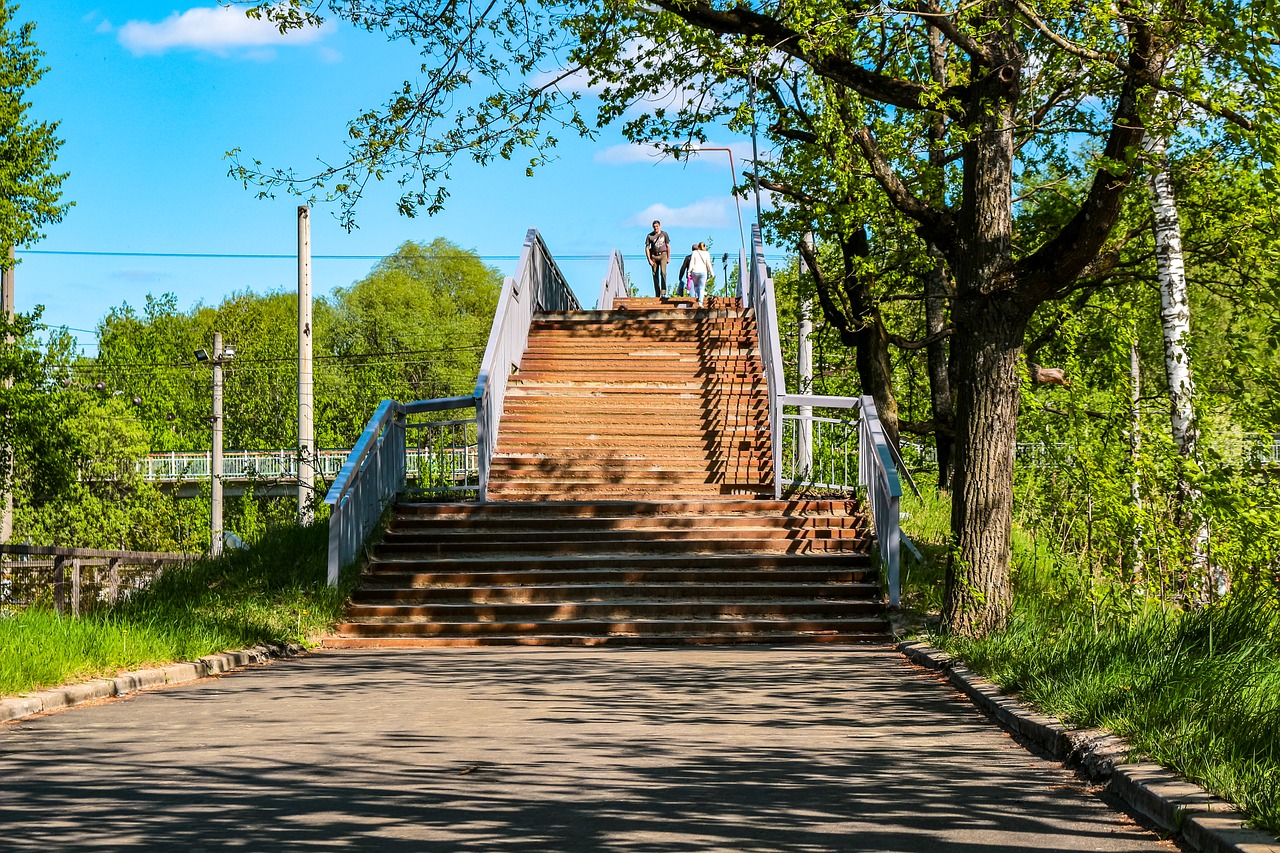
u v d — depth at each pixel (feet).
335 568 50.85
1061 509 47.55
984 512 41.57
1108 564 40.29
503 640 47.60
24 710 29.25
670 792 20.24
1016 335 41.75
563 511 56.44
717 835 17.22
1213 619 28.91
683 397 67.51
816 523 55.01
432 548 53.78
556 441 64.34
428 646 47.26
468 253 338.75
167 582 53.52
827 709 29.96
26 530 184.03
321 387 281.33
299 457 81.56
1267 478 40.45
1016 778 21.42
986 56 40.81
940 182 57.00
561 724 27.71
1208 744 19.94
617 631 48.44
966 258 42.22
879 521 52.80
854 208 59.47
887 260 74.74
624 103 47.50
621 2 43.16
